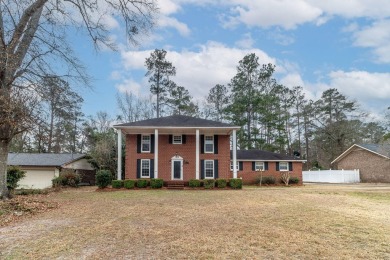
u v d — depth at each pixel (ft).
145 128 85.20
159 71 152.56
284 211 39.63
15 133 46.19
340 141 152.46
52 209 41.45
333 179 123.24
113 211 39.34
